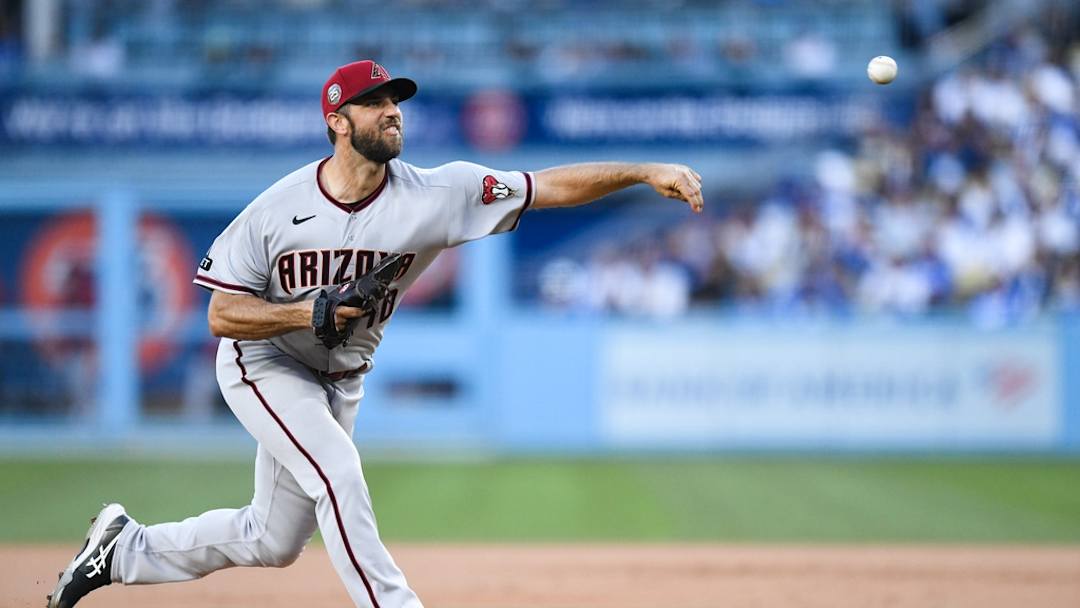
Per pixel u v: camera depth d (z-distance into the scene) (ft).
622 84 188.24
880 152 194.70
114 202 195.93
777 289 194.59
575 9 213.25
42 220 203.41
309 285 56.18
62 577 59.67
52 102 191.62
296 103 191.42
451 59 206.69
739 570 94.63
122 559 59.47
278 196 55.16
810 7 213.46
